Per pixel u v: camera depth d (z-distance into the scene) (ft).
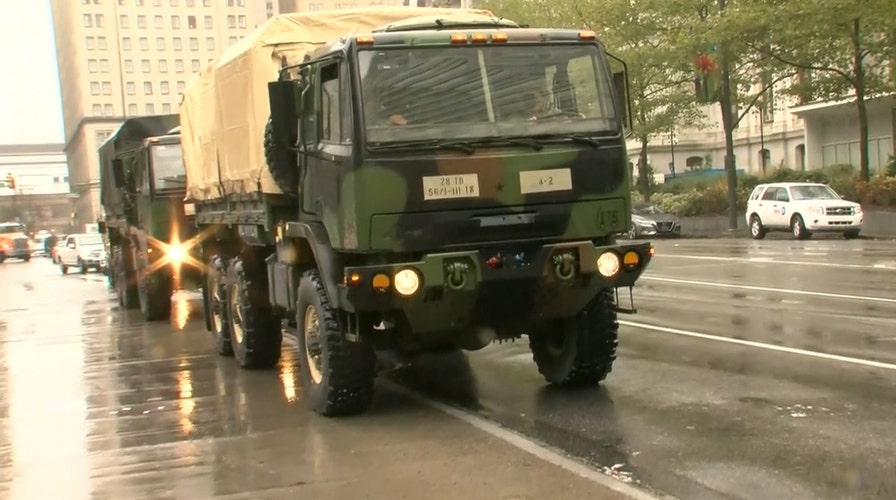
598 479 19.19
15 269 175.22
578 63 25.29
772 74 131.13
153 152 54.39
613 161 25.00
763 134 181.16
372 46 23.62
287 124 26.35
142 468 22.21
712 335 37.19
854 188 112.37
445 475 20.08
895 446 20.72
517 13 146.00
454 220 23.52
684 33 118.21
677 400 26.14
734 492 18.08
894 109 129.39
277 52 30.35
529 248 24.38
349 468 21.08
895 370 28.58
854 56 111.34
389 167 23.13
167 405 29.78
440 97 23.94
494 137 23.98
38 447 24.91
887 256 70.49
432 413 26.30
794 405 24.82
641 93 139.44
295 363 37.27
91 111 441.68
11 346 47.91
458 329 25.54
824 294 48.47
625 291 54.85
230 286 37.40
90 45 440.86
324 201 25.13
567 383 28.50
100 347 45.73
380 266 23.00
